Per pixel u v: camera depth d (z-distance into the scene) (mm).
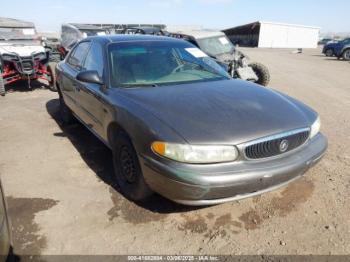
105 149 4656
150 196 3230
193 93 3328
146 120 2848
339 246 2695
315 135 3182
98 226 2955
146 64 3865
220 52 9477
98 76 3699
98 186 3625
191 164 2584
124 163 3322
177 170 2570
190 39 9820
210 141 2594
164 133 2672
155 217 3070
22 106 7176
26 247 2699
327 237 2799
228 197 2674
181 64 4051
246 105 3104
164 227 2936
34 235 2840
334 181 3684
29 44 9453
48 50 9594
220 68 4340
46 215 3111
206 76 3988
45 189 3580
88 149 4672
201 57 4367
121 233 2865
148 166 2775
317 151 3037
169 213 3125
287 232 2861
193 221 3010
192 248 2689
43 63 9188
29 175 3900
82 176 3859
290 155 2867
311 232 2859
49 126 5738
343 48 22109
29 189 3580
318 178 3754
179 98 3182
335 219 3027
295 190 3498
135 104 3121
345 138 5035
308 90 9328
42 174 3924
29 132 5418
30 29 9953
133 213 3133
